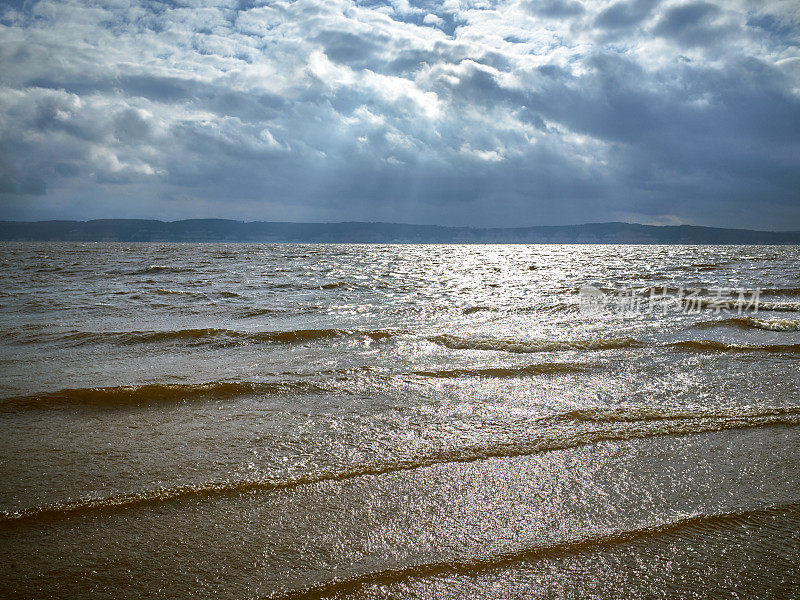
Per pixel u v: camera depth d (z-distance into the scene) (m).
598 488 3.95
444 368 7.63
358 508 3.66
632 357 8.27
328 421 5.41
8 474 4.15
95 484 3.99
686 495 3.84
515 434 5.03
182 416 5.57
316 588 2.80
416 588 2.81
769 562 3.05
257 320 12.77
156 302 16.08
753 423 5.29
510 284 23.47
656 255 68.75
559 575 2.93
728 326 11.28
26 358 8.38
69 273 28.97
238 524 3.45
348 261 46.22
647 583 2.86
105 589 2.78
